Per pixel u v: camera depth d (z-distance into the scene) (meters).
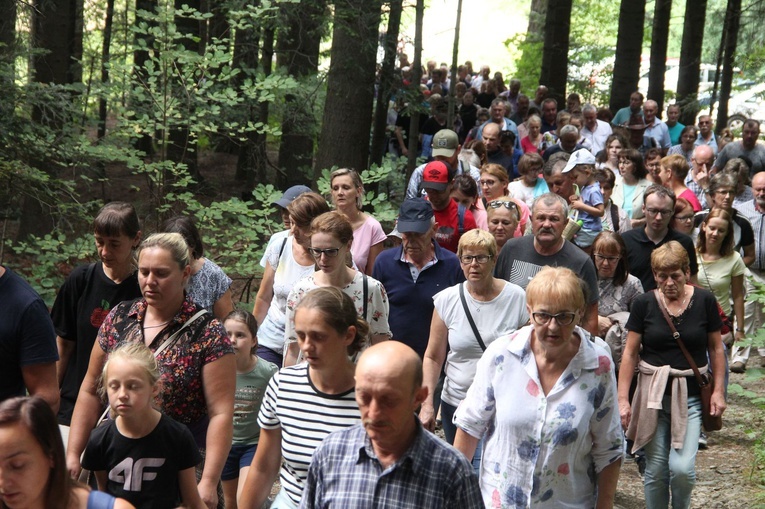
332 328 3.62
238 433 5.33
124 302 4.32
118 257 4.68
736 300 8.55
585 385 3.93
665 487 5.84
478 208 7.91
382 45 13.36
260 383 5.36
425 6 14.79
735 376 9.68
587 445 3.99
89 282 4.80
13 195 10.20
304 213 5.80
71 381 4.89
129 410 3.71
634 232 7.42
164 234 4.15
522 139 16.34
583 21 29.72
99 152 9.34
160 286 4.05
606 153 13.20
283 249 6.20
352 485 3.13
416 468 3.07
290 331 5.31
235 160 20.03
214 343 4.12
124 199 15.15
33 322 4.03
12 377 4.07
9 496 2.82
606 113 18.88
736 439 8.02
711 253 8.49
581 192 9.34
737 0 21.27
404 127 17.89
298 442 3.74
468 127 19.59
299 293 5.27
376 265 6.09
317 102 14.32
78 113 10.32
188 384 4.09
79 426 4.24
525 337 4.02
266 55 15.08
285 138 15.50
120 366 3.72
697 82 22.66
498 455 4.04
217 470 4.04
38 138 9.88
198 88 9.48
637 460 6.59
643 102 19.20
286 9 11.53
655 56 22.05
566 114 17.17
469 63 25.88
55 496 2.90
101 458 3.85
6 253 11.02
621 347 6.45
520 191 9.82
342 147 13.21
